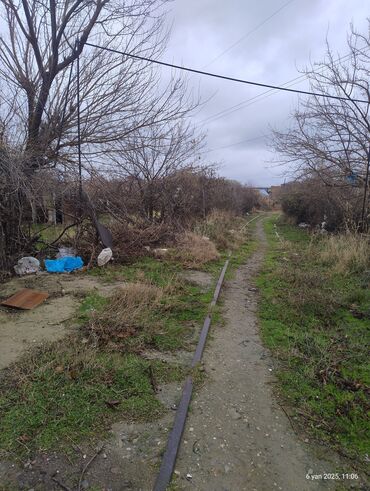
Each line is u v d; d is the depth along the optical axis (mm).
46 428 2904
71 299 5926
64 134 9047
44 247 8695
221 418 3205
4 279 6910
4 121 7340
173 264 9094
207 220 16312
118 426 3006
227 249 12430
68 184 8352
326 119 12562
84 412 3107
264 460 2744
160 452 2744
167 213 12477
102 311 5324
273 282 7938
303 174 14516
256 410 3352
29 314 5223
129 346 4355
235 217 25875
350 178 13156
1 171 6766
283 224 24609
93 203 9477
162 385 3639
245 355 4438
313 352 4531
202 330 4980
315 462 2752
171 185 12953
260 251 12992
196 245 10867
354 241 9938
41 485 2414
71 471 2537
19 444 2727
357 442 2986
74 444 2771
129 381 3621
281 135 17734
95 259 8508
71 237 9172
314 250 11109
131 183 11766
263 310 6090
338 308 6168
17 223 7645
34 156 7957
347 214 13016
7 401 3188
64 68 8883
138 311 5309
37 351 4070
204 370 4012
